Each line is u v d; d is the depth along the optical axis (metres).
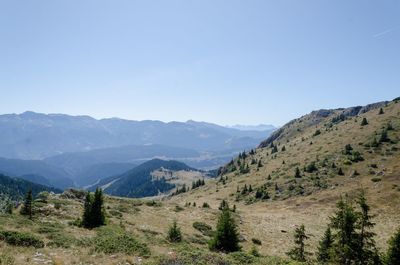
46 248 24.30
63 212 49.56
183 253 24.19
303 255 44.62
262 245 55.03
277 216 86.69
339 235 32.31
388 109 190.62
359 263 31.03
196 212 76.31
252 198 123.38
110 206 67.06
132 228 48.44
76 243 26.69
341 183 110.94
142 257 24.39
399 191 90.62
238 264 22.95
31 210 45.31
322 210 90.75
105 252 24.48
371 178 106.44
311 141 188.12
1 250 21.61
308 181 121.12
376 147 134.00
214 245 39.38
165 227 56.09
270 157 192.75
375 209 83.06
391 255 30.80
